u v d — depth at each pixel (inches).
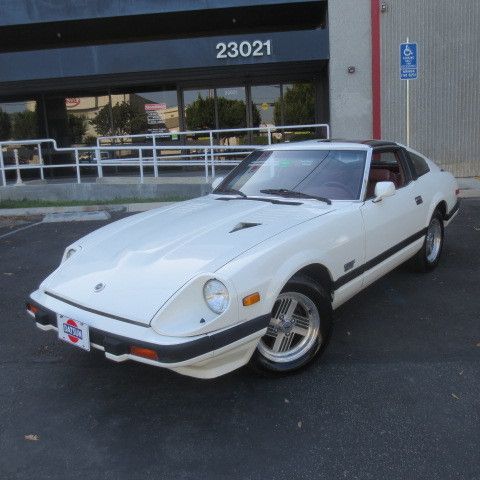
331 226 148.0
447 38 491.5
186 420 124.2
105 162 479.5
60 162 624.4
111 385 141.4
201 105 601.0
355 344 160.2
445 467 104.8
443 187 222.7
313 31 492.1
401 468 105.0
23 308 200.5
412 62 378.6
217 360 119.5
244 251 127.0
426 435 115.0
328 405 127.7
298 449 112.1
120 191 446.3
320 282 148.1
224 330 117.1
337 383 137.6
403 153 203.3
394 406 126.3
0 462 111.0
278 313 136.3
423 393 131.5
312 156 185.8
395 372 142.3
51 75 508.4
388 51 493.7
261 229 140.0
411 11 486.0
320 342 142.7
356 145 182.9
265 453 111.3
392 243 180.1
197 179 463.8
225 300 117.8
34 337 173.8
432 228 221.5
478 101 503.5
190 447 114.2
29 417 127.4
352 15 488.1
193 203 179.2
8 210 401.4
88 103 615.5
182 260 127.4
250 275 121.6
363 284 166.2
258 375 140.7
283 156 191.0
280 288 127.8
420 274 222.4
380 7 484.7
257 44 493.7
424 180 210.5
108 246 145.8
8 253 283.7
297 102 593.0
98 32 593.9
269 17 569.9
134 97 609.9
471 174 515.2
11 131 621.0
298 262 133.2
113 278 129.8
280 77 588.4
